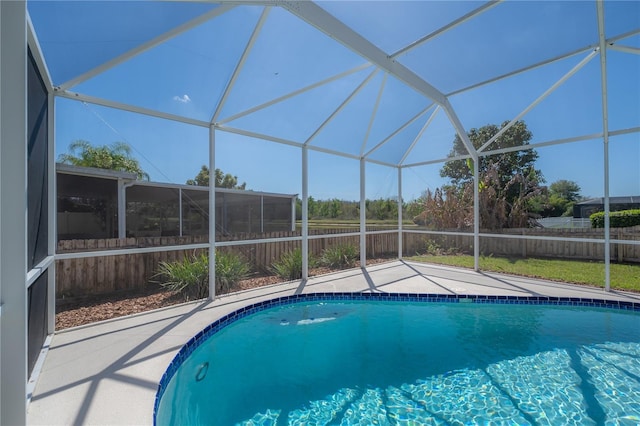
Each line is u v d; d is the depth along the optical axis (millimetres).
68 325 3592
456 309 4754
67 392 2191
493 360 3342
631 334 3818
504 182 10562
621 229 7172
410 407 2594
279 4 2902
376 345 3713
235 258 5590
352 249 7617
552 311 4578
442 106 5531
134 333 3291
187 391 2756
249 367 3229
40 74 2779
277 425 2367
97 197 5152
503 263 7699
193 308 4168
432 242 9195
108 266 4840
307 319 4418
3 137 1683
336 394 2775
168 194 6402
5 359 1651
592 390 2775
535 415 2461
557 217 9602
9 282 1670
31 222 2414
